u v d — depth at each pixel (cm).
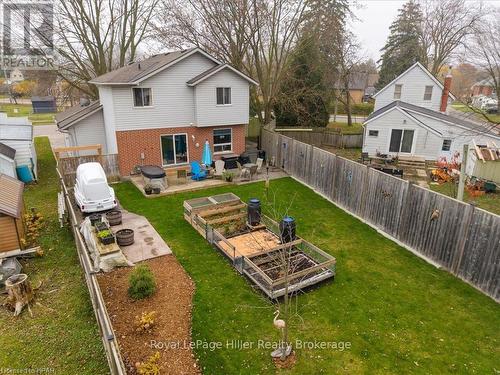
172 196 1697
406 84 3161
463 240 991
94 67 2819
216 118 2103
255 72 2889
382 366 707
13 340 759
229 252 1093
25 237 1218
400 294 944
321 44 3017
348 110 3953
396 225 1245
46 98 5691
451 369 703
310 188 1838
